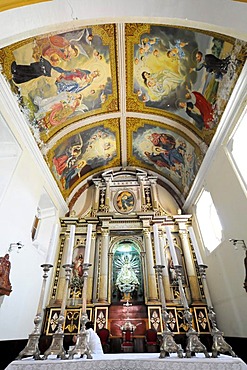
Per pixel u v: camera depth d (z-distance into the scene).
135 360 2.92
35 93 6.46
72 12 3.64
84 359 3.01
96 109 8.47
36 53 5.71
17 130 5.93
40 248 7.89
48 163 8.09
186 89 7.17
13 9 3.37
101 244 9.11
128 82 7.72
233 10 3.43
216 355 3.06
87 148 9.80
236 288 6.03
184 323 7.41
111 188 10.87
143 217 9.52
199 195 8.59
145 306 7.89
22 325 6.20
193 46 6.00
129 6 3.61
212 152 6.94
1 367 5.07
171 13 3.69
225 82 5.80
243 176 5.64
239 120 5.59
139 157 11.00
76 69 6.75
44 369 2.75
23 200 6.25
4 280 5.05
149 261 8.62
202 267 3.66
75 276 8.55
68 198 10.49
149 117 8.85
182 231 9.30
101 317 7.50
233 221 6.00
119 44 6.50
